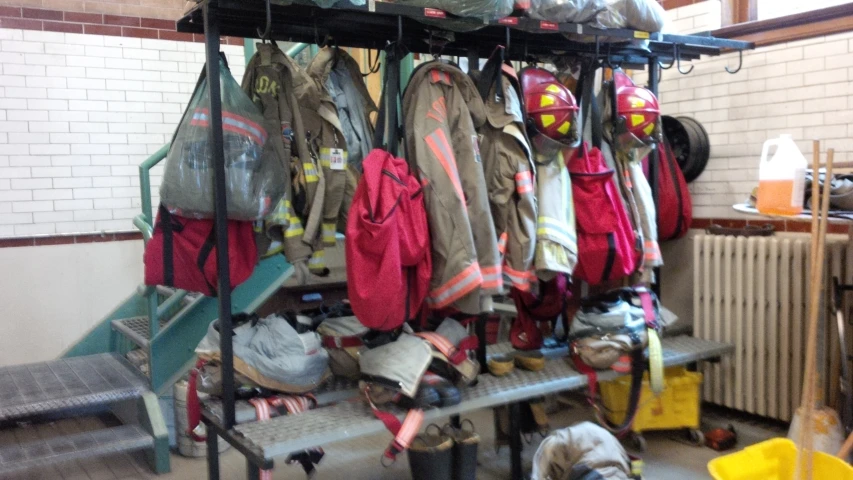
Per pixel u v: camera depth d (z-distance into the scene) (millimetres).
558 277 3014
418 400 2246
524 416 3088
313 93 2402
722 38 3311
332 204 2441
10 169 4035
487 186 2586
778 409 3115
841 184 2518
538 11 2547
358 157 2562
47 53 4105
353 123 2559
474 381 2514
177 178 2143
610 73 3064
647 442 3238
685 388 3133
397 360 2293
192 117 2207
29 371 3582
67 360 3834
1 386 3301
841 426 2688
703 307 3377
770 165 2379
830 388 2918
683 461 3010
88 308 4262
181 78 4543
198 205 2162
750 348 3174
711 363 3377
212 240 2252
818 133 3041
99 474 3100
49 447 2955
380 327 2217
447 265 2303
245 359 2299
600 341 2707
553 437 2494
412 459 2486
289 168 2379
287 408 2363
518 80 2643
